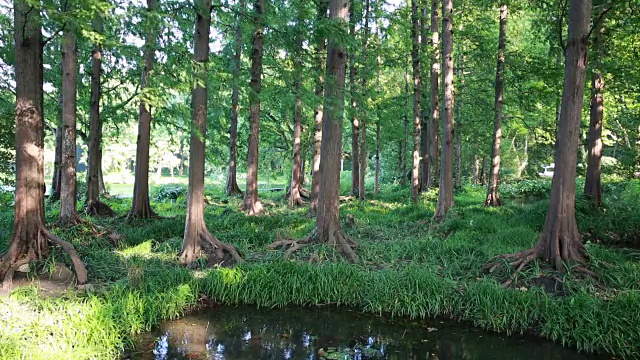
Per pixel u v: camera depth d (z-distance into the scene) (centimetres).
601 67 1174
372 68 1659
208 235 858
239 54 1499
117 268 770
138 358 524
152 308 622
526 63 1426
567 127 742
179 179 4453
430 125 2006
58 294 627
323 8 1195
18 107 671
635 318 572
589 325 584
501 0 1359
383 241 1017
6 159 1163
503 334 621
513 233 998
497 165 1472
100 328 534
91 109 1239
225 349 560
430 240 958
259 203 1478
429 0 1683
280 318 671
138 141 1206
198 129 802
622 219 1145
